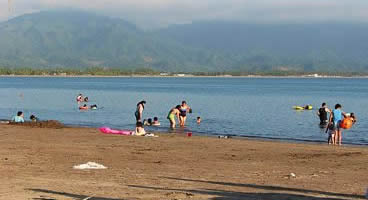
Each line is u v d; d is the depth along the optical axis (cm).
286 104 7294
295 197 1320
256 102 7750
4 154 2105
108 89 12538
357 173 1752
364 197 1334
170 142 2684
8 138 2766
